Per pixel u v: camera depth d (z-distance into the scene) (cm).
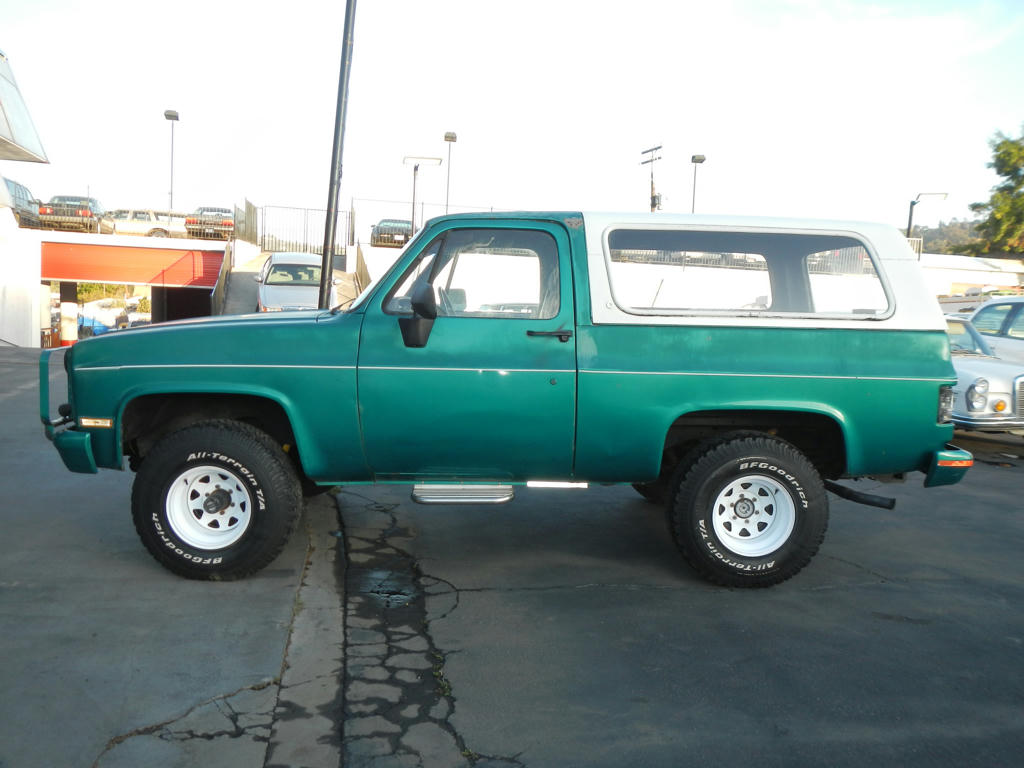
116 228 3031
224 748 285
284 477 445
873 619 423
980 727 315
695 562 457
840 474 490
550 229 457
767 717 319
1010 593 467
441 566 495
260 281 1820
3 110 1681
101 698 315
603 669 358
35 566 464
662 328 448
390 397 444
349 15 845
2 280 2305
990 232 3800
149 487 441
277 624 391
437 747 293
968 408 887
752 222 462
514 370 443
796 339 452
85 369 452
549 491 699
